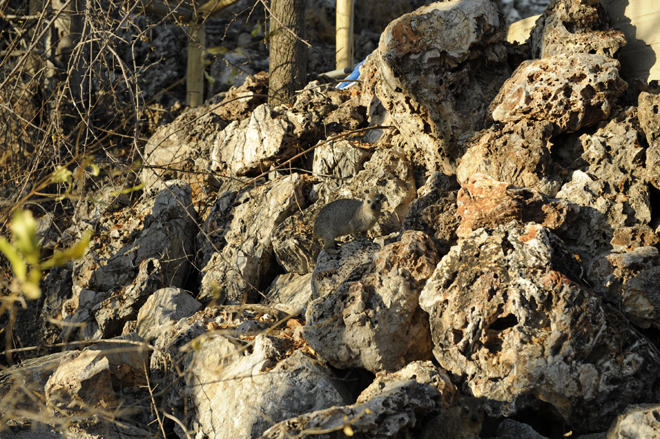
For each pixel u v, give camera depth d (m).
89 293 6.77
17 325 7.18
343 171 6.77
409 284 4.04
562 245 3.91
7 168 5.34
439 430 3.33
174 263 6.85
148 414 4.55
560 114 5.04
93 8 5.32
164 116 12.32
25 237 1.38
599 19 5.73
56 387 4.22
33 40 4.82
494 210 4.35
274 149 7.18
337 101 8.42
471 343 3.71
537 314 3.60
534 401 3.48
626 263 3.89
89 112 4.88
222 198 7.36
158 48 13.59
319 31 15.89
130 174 8.83
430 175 6.05
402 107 6.05
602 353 3.47
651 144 4.74
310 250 6.00
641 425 2.93
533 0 16.69
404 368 3.73
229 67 13.73
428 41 5.57
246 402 3.80
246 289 6.21
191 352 4.43
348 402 3.85
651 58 5.57
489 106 5.65
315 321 4.08
